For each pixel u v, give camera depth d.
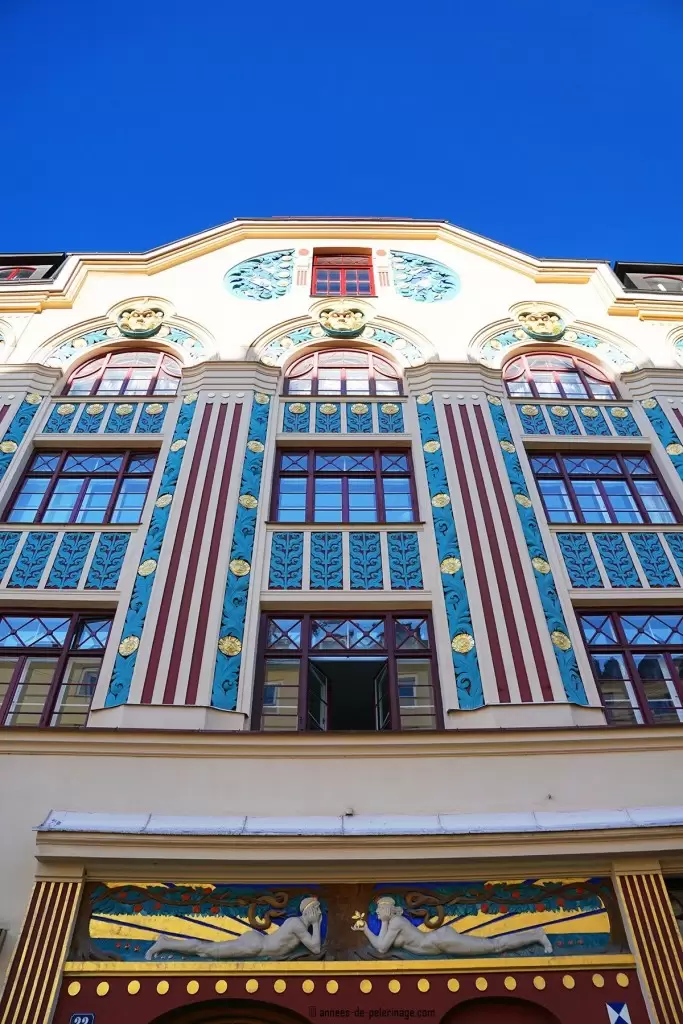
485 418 12.62
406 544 10.62
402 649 9.47
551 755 7.90
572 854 6.93
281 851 6.89
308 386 13.52
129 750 7.78
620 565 10.55
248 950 6.60
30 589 9.98
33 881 7.01
